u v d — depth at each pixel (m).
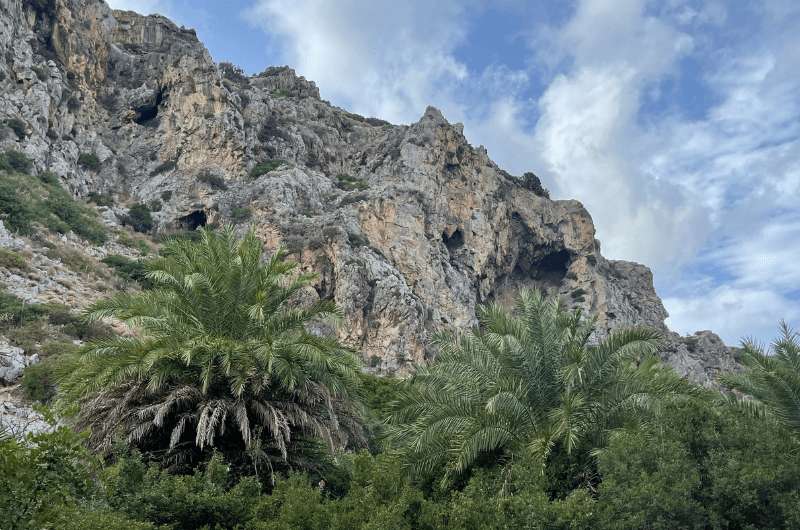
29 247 52.91
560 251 114.31
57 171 72.25
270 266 20.52
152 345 17.98
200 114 86.56
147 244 71.19
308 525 14.81
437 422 17.75
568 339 19.36
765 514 14.55
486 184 106.19
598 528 14.13
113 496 14.70
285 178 82.50
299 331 20.31
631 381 18.17
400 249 84.75
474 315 88.12
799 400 17.55
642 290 127.75
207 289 19.12
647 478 14.62
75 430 17.81
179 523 14.96
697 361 105.75
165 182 82.00
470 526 14.73
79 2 89.19
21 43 76.44
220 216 78.38
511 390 17.83
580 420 17.53
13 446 12.59
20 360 30.58
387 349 70.62
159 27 101.50
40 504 11.95
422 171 97.31
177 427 17.34
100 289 51.91
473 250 97.31
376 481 16.30
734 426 16.42
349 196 87.38
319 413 19.30
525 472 15.94
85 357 18.47
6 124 69.56
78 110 81.69
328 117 113.00
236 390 17.75
